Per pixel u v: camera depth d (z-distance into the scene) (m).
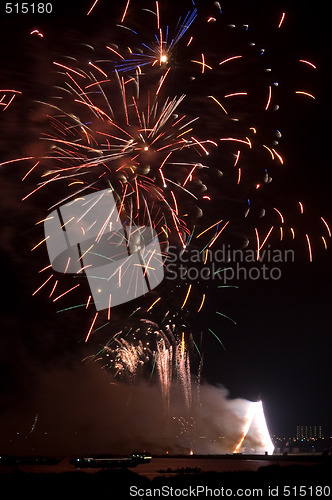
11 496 28.69
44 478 32.16
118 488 30.00
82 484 30.81
